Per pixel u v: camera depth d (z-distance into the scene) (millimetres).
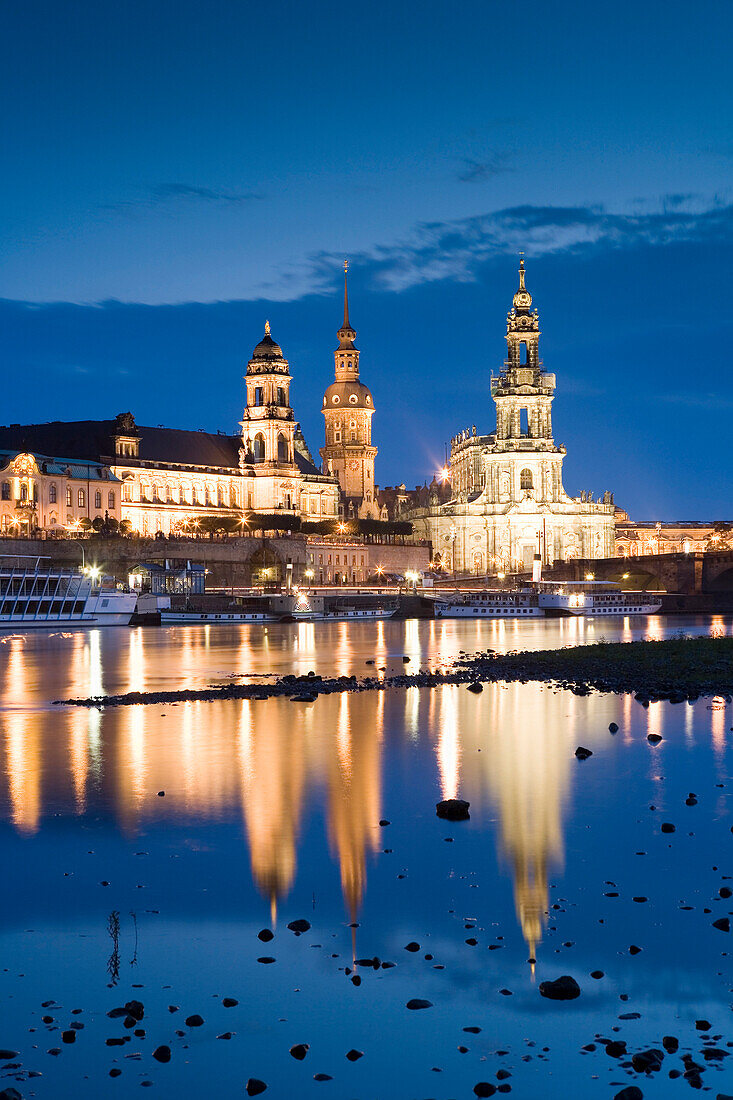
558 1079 21922
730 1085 21609
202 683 88938
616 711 65500
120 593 193625
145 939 28375
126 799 43156
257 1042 23359
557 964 26609
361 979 26016
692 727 58750
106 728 61719
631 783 44969
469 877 32750
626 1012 24391
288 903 30766
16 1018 24359
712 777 46000
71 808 41688
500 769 48406
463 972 26297
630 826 38062
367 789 44594
